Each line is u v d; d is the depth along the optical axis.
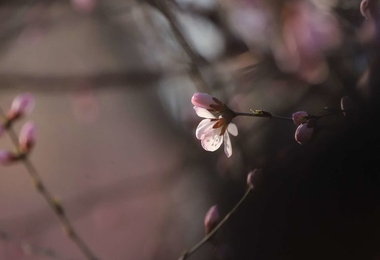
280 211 0.49
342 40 0.55
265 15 0.61
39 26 0.79
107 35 0.82
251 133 0.58
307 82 0.59
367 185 0.47
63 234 0.86
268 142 0.57
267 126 0.58
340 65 0.53
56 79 0.75
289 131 0.57
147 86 0.76
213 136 0.45
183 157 0.72
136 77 0.71
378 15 0.47
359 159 0.47
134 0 0.64
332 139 0.47
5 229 0.84
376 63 0.48
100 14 0.73
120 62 0.82
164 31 0.63
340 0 0.54
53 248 0.85
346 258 0.48
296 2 0.59
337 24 0.56
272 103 0.61
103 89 0.83
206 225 0.49
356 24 0.53
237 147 0.56
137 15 0.72
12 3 0.70
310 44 0.58
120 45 0.81
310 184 0.48
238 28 0.63
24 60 0.86
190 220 0.74
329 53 0.55
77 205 0.86
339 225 0.48
